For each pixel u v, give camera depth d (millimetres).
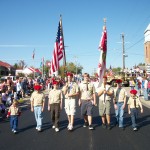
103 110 11422
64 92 11289
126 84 46938
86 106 11398
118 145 8930
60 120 13555
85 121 11867
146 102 22109
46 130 11273
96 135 10336
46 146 8875
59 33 16094
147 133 10648
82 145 8945
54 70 15555
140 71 49469
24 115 15406
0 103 14812
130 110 11273
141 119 13922
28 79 31297
